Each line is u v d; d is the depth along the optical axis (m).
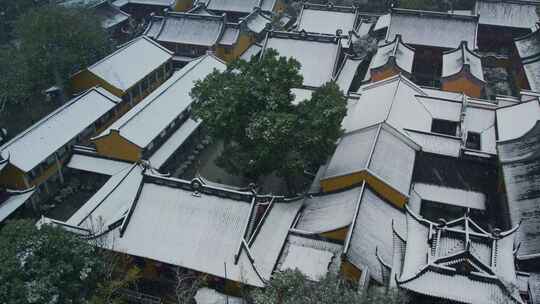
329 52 74.75
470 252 30.84
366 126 56.00
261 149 47.25
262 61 50.72
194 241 42.06
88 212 46.88
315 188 51.84
